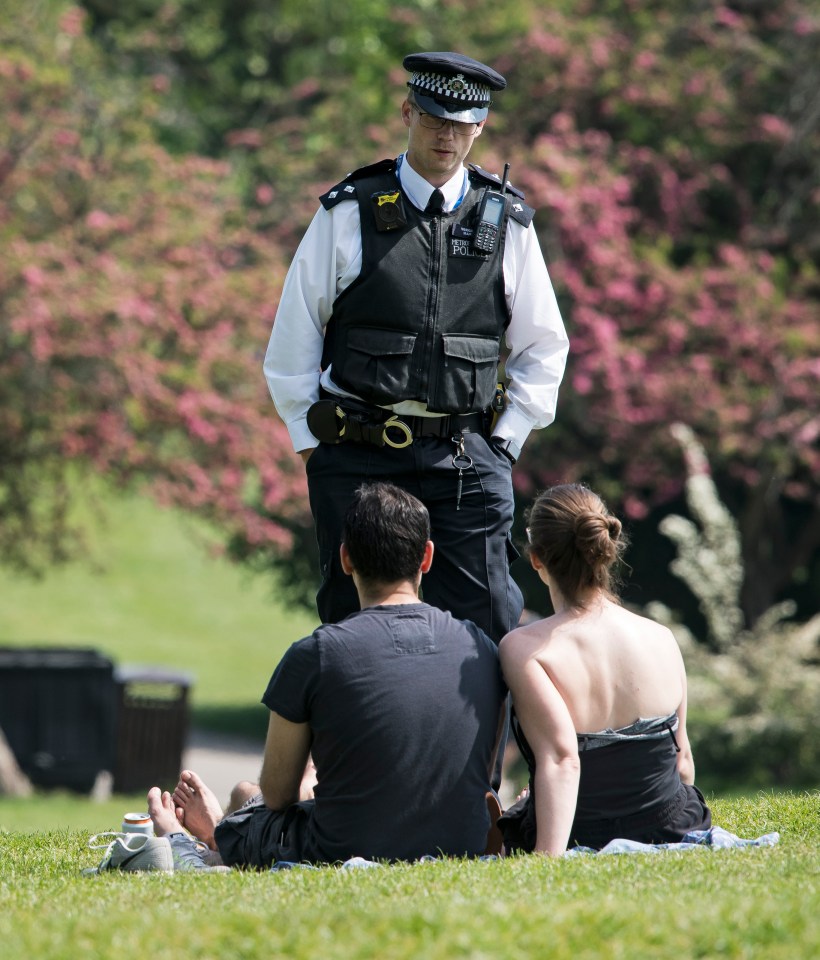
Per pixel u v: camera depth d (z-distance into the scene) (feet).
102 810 169.78
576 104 206.39
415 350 53.72
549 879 42.52
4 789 179.32
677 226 205.77
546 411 56.49
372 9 233.55
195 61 277.03
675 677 50.42
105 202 180.14
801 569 224.53
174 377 170.40
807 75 209.15
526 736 49.44
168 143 268.00
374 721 47.62
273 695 48.37
